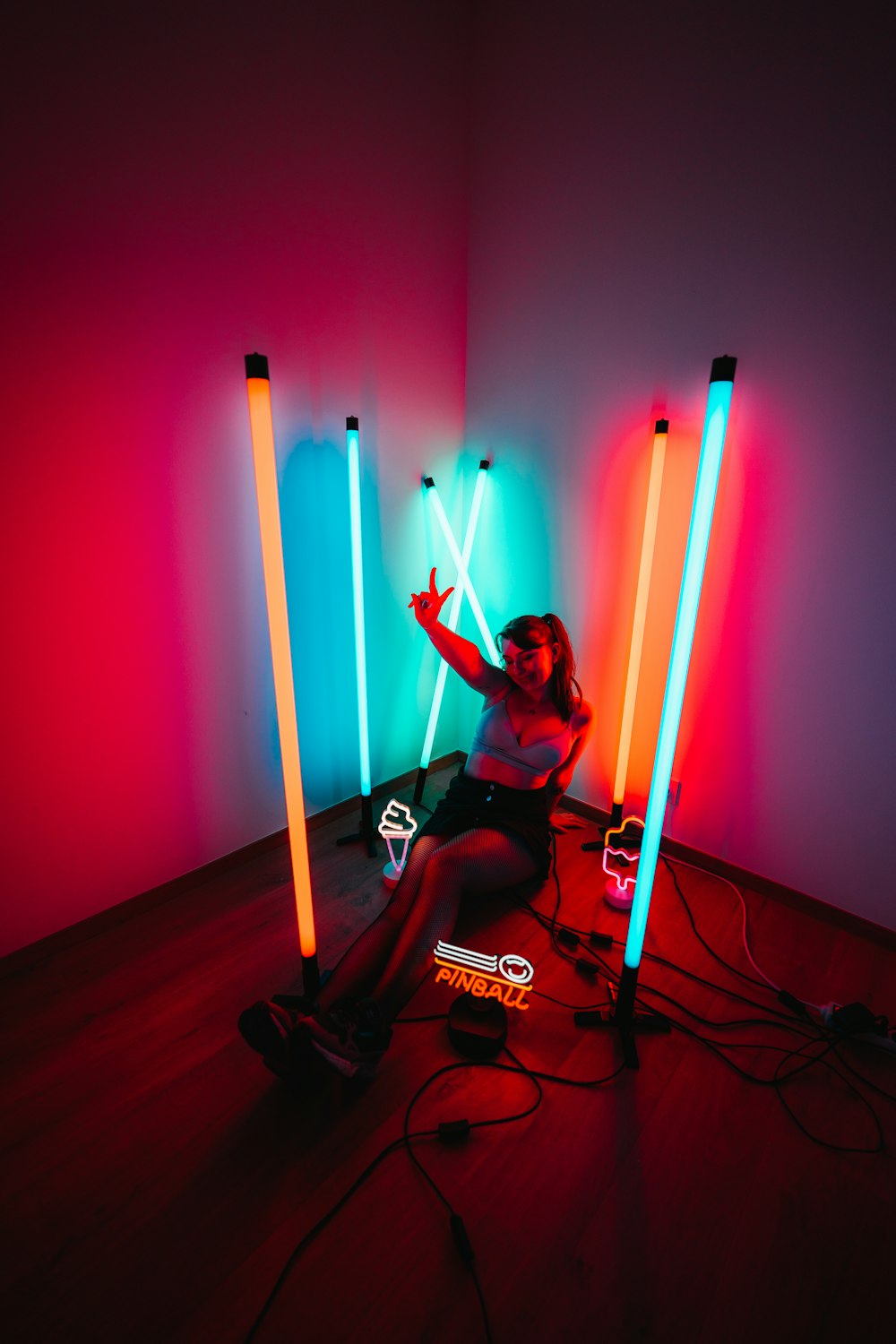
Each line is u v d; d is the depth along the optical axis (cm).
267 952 194
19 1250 120
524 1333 109
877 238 164
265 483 128
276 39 175
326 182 197
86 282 157
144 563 186
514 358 248
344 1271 117
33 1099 148
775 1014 177
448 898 173
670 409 211
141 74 154
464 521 286
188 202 170
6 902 181
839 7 155
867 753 196
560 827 265
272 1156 137
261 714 229
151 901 212
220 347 186
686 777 238
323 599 237
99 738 189
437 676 280
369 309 221
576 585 254
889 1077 159
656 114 191
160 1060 158
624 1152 140
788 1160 139
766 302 184
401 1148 139
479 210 243
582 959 193
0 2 132
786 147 171
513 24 215
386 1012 151
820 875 214
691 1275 118
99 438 169
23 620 167
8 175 141
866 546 183
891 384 170
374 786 284
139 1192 130
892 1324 112
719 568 211
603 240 212
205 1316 111
